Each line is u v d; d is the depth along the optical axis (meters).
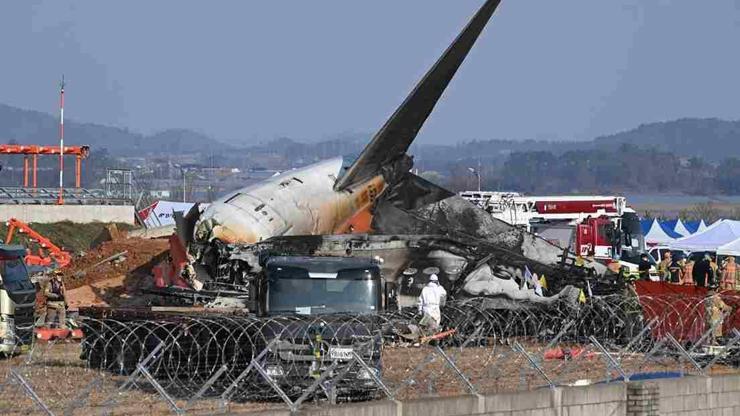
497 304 105.81
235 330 73.31
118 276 128.62
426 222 140.62
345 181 132.88
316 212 127.44
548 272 120.06
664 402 72.00
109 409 65.88
